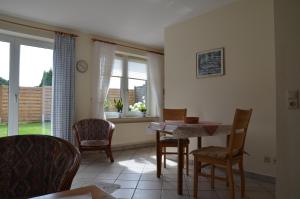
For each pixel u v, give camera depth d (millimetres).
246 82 3354
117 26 4512
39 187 1384
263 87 3160
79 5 3594
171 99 4516
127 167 3793
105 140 4195
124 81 5648
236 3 3502
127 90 5691
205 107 3900
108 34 4977
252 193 2684
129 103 5723
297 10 1515
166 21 4285
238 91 3447
